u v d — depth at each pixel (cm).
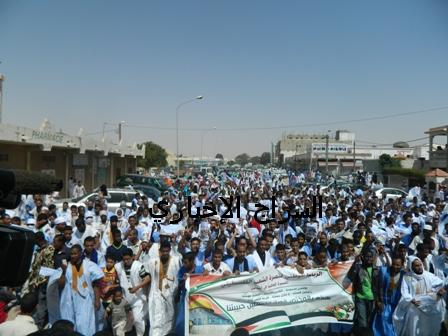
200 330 645
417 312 685
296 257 817
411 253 1023
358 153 7981
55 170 2678
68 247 788
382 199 1959
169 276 690
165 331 684
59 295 647
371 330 633
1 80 2770
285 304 670
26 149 2283
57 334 281
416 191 2500
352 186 3194
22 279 267
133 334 724
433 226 1120
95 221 1127
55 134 2331
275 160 15625
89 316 645
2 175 239
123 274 700
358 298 692
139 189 2514
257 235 1064
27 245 269
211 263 711
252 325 653
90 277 654
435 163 4503
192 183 3198
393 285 698
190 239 904
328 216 1322
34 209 1276
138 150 4416
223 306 651
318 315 682
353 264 706
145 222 1088
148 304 690
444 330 725
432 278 699
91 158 3153
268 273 673
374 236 966
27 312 529
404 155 7725
